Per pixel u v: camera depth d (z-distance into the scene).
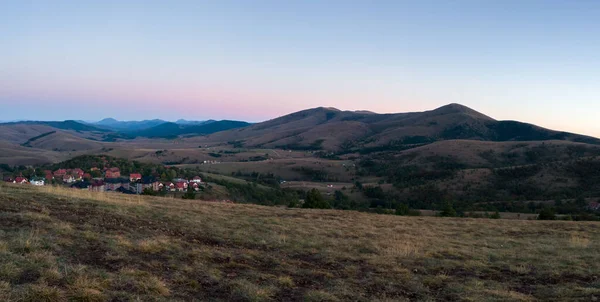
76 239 12.05
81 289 8.19
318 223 23.86
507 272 14.32
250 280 11.12
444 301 10.82
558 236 23.52
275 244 16.44
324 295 10.31
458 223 28.66
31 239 10.96
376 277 12.71
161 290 9.05
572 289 11.80
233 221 20.83
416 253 16.50
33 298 7.45
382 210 75.75
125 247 12.12
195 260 12.22
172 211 21.36
